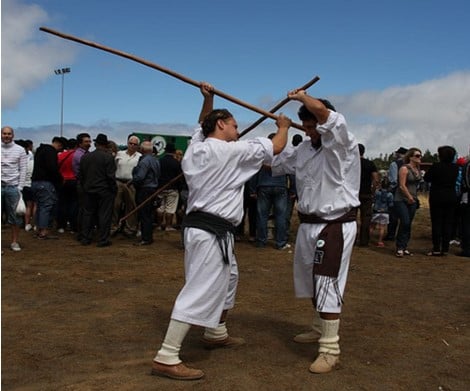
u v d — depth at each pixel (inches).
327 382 132.7
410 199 330.3
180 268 281.4
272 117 150.9
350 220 144.9
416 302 222.5
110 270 271.9
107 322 182.2
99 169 341.4
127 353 152.2
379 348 161.0
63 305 203.8
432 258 339.3
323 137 138.6
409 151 339.0
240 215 139.3
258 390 126.8
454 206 345.1
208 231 133.6
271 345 160.7
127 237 393.4
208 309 133.3
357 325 185.3
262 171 345.1
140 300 213.6
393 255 346.0
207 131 142.1
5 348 154.6
